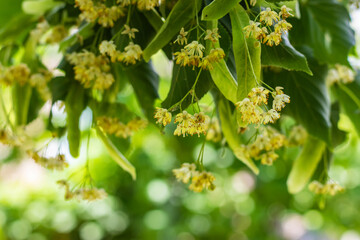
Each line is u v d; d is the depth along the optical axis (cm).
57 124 90
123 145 93
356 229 234
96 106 90
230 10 79
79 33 86
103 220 197
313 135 91
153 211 194
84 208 192
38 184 187
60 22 90
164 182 196
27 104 89
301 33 92
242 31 78
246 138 107
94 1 84
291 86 91
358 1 94
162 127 82
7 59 92
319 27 92
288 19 89
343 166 205
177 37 80
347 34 92
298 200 221
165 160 199
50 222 194
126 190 199
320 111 91
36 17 91
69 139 88
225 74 78
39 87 86
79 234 199
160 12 86
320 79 91
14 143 88
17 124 88
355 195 223
